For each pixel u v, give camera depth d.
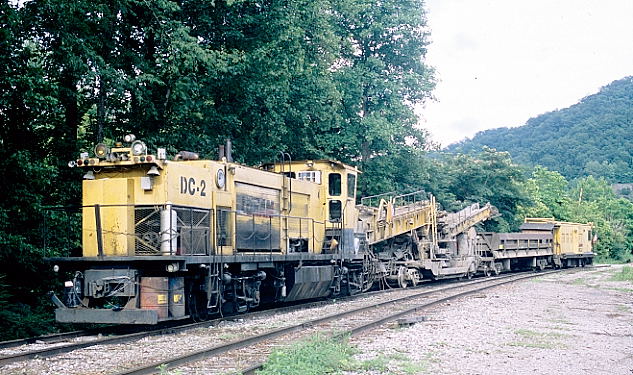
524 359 9.34
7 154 14.38
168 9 17.70
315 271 17.28
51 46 16.36
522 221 47.78
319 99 25.59
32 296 15.73
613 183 145.88
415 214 25.55
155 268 12.36
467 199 42.75
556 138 185.50
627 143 161.88
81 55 16.44
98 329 12.79
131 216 12.45
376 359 8.95
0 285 14.07
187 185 12.98
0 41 13.77
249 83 19.89
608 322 13.65
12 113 14.78
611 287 23.39
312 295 17.70
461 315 14.36
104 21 17.23
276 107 22.17
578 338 11.39
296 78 23.89
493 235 31.94
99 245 12.24
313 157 28.72
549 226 39.78
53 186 16.56
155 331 11.66
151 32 18.50
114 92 17.34
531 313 14.97
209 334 11.62
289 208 16.78
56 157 16.78
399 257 25.03
